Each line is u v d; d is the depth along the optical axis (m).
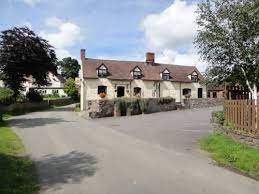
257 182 8.66
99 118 29.12
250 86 16.98
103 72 46.28
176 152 12.84
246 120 12.92
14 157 11.65
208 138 15.15
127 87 47.53
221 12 16.38
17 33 44.66
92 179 8.96
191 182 8.66
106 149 13.46
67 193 7.76
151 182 8.67
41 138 16.47
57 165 10.66
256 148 11.84
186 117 27.95
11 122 25.50
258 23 15.88
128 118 28.55
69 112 39.56
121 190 7.98
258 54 16.23
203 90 52.69
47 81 49.44
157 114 31.95
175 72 52.19
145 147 13.95
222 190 7.97
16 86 45.66
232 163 10.84
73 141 15.53
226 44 16.56
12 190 7.69
